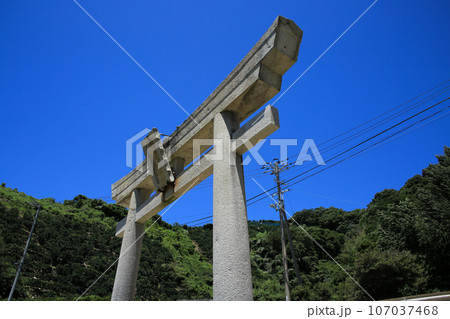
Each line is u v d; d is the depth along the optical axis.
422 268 17.97
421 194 20.22
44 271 24.14
